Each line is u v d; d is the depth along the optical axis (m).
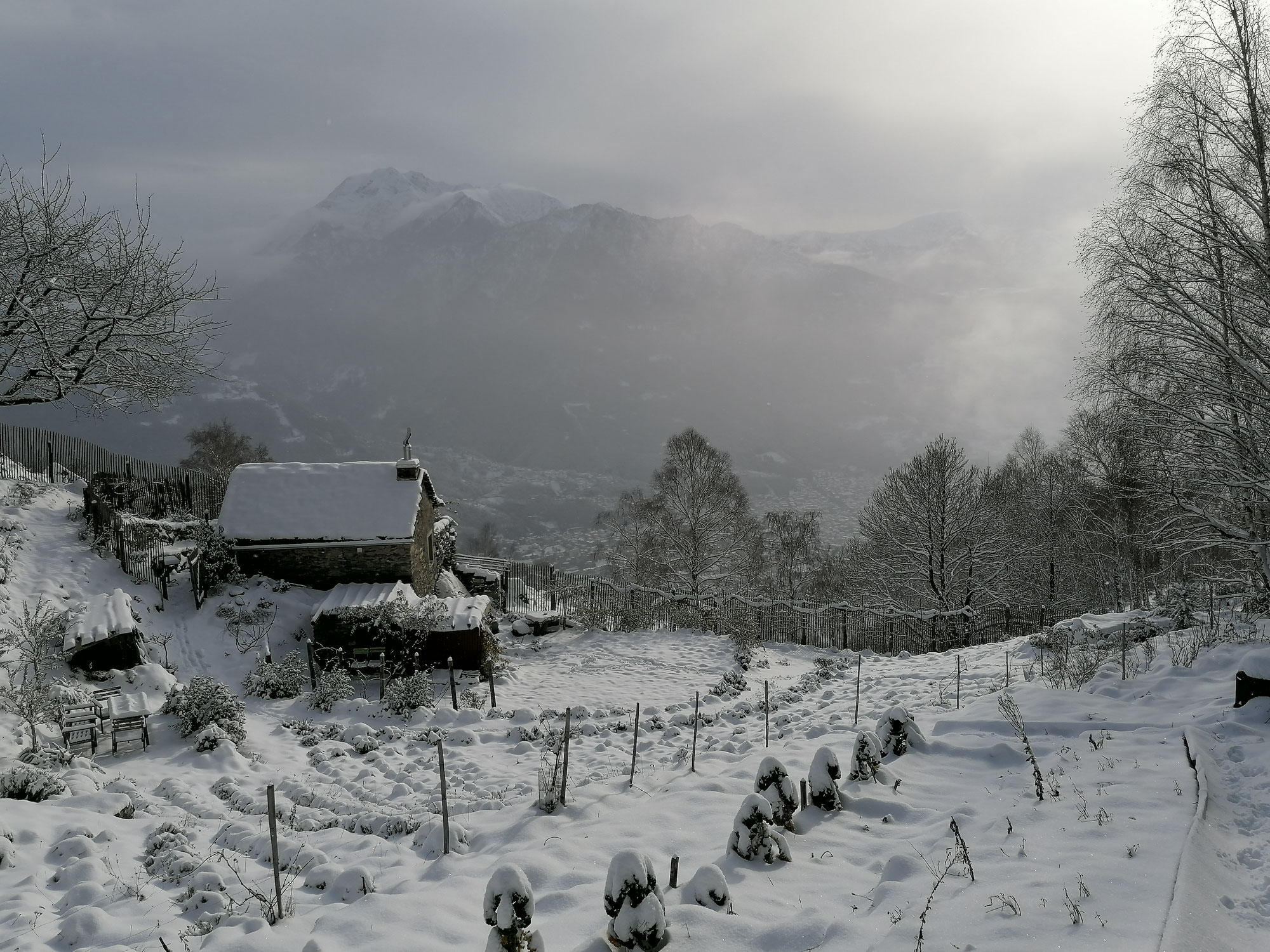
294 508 30.67
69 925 8.48
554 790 11.83
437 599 28.62
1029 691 14.91
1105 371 19.91
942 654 26.98
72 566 26.78
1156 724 12.17
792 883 8.32
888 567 43.44
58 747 17.00
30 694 16.94
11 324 14.41
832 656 31.64
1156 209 18.88
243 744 18.97
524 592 41.56
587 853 9.79
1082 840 8.41
